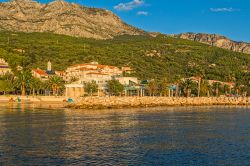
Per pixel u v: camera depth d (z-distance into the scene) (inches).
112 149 2185.0
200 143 2431.1
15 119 3794.3
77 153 2052.2
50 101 7460.6
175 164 1834.4
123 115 4493.1
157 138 2625.5
